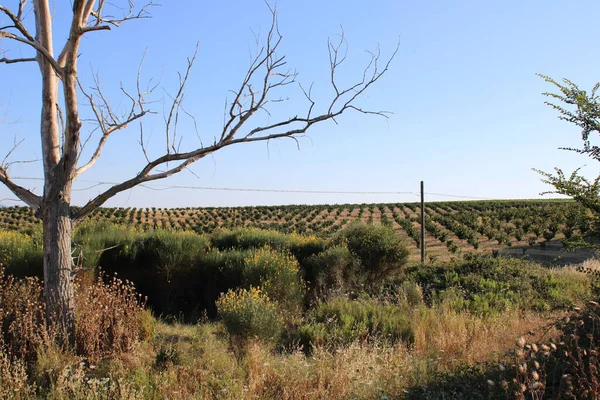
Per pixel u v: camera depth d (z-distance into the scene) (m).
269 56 5.92
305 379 5.31
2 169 6.13
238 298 7.83
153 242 11.99
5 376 4.77
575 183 5.52
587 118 5.39
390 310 9.43
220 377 5.48
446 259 25.31
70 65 5.76
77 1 5.45
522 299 11.26
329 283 12.60
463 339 6.80
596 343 4.41
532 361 4.09
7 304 6.36
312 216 62.88
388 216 61.59
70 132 5.98
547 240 33.44
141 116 6.66
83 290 7.52
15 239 10.78
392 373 5.33
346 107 6.09
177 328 8.45
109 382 5.07
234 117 6.00
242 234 15.30
